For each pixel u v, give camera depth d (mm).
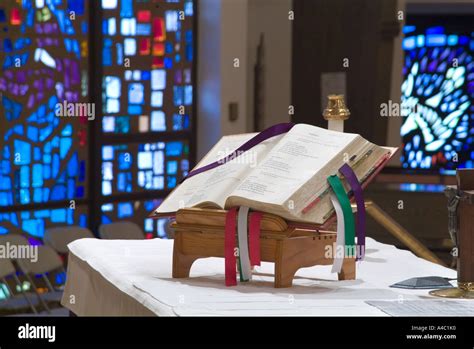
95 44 7844
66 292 2785
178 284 2162
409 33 9953
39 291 7246
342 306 1867
